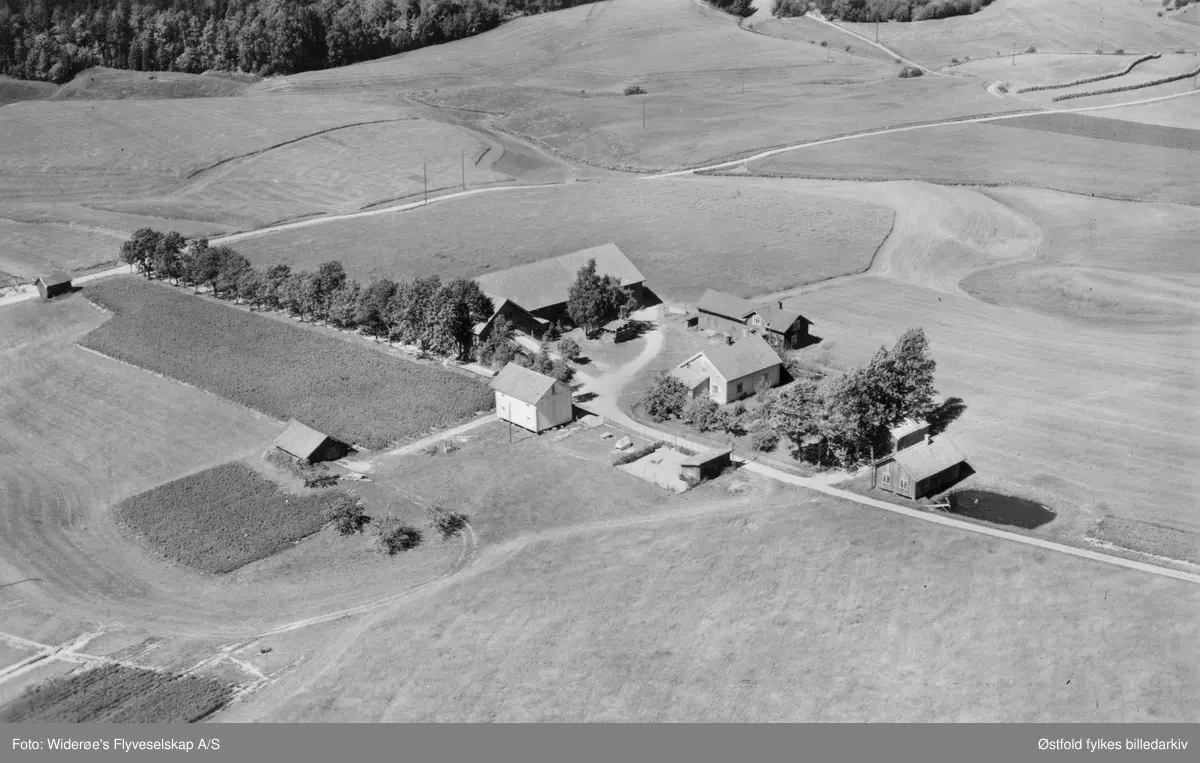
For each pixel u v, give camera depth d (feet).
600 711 278.05
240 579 340.39
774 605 312.29
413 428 424.05
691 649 298.56
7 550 359.66
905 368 395.14
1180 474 366.63
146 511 377.71
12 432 447.01
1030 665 287.07
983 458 380.99
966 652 292.61
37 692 285.84
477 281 510.17
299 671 294.46
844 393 376.27
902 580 317.42
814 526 341.41
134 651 306.55
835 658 293.64
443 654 298.97
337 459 404.77
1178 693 275.59
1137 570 314.35
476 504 369.09
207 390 468.75
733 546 335.47
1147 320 505.66
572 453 398.83
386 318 503.20
